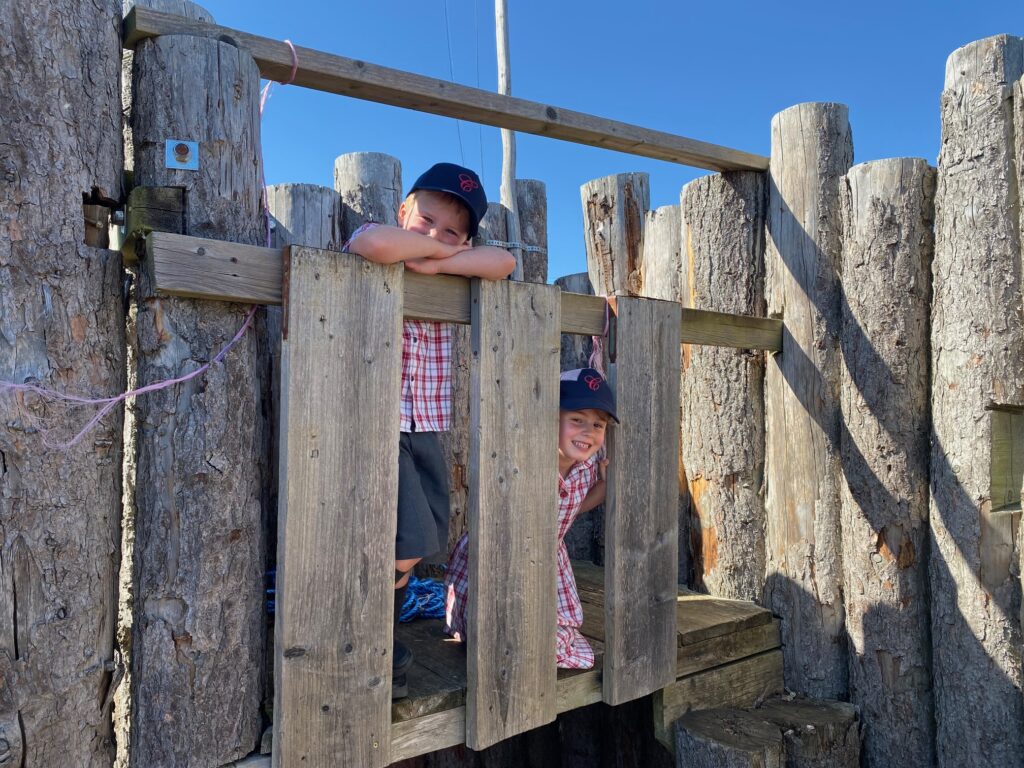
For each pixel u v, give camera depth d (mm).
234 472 2162
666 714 3326
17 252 1898
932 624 3385
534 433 2594
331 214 3750
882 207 3477
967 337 3203
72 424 1979
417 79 2760
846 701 3646
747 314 3910
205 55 2180
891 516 3463
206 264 2055
